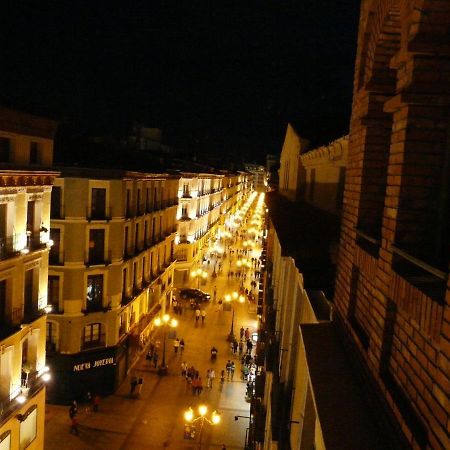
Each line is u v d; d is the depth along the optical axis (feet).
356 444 12.26
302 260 29.53
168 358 116.78
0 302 61.41
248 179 538.47
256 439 55.11
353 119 20.83
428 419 10.55
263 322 84.17
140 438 81.76
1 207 60.44
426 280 11.92
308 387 20.74
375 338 14.43
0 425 58.18
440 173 12.92
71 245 89.20
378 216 18.43
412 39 12.34
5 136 60.34
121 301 99.14
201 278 191.01
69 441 79.00
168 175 134.72
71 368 91.35
